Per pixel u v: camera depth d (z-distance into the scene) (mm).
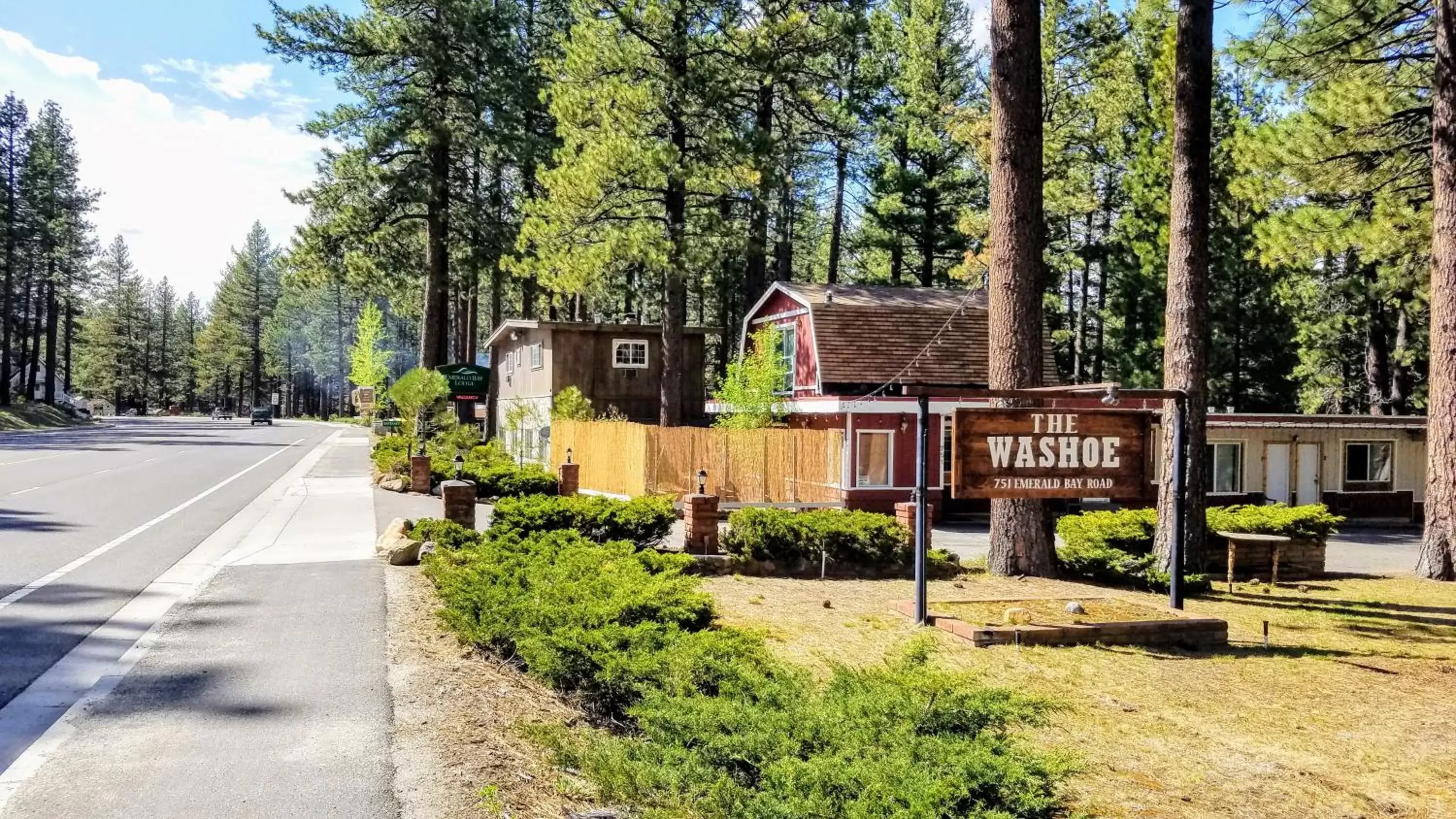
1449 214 14047
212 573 10570
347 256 34156
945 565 12555
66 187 72062
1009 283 12250
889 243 37469
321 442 43875
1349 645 9297
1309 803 5301
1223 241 30734
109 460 29281
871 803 3959
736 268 44531
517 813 4398
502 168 42062
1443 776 5762
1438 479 14078
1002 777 4270
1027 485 10117
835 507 22312
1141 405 24406
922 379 24484
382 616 8531
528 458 32125
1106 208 36531
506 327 34656
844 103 31812
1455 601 11906
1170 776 5652
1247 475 25812
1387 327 35188
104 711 5816
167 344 120812
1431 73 17031
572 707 6199
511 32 36125
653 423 31203
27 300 70938
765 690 5277
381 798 4547
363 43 32062
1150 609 9781
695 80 24688
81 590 9594
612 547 10305
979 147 26484
